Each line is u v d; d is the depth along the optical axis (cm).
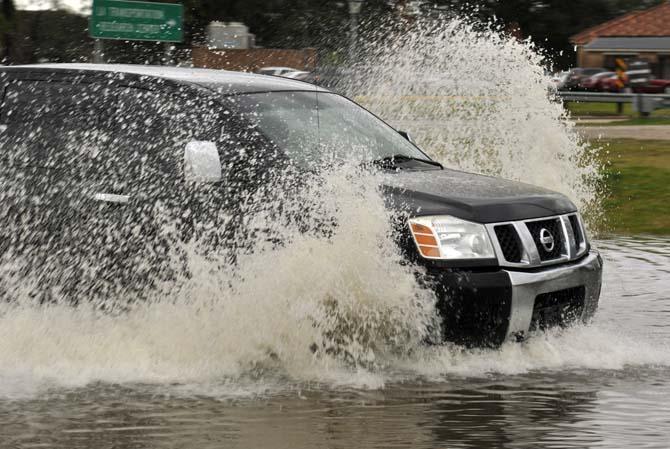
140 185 1678
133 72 1802
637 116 8831
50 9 11488
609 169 4300
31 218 1752
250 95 1775
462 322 1569
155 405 1411
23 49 11562
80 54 11344
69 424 1323
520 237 1634
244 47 7512
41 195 1750
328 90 1983
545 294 1647
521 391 1495
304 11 11812
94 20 5481
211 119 1702
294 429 1309
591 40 16338
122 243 1673
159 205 1655
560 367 1628
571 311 1716
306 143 1720
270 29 12112
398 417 1366
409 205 1611
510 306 1591
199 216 1625
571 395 1480
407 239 1583
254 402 1430
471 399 1453
